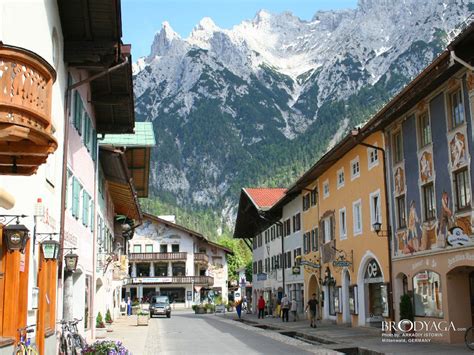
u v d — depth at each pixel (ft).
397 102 73.92
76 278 73.56
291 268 155.43
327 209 120.57
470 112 63.36
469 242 62.95
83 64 56.70
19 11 40.22
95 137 81.97
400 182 82.17
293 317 140.05
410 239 78.54
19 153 31.09
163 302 181.68
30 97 28.19
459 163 65.77
